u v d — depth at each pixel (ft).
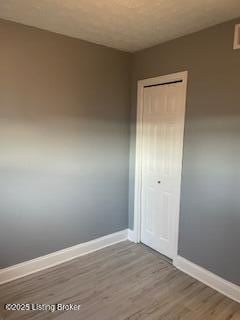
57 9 6.60
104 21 7.31
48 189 8.68
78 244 9.75
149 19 7.12
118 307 7.05
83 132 9.33
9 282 8.02
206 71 7.72
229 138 7.26
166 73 9.01
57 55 8.36
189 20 7.13
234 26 6.95
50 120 8.46
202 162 8.02
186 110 8.39
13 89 7.61
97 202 10.12
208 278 8.08
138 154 10.48
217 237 7.77
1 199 7.74
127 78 10.39
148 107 10.00
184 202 8.70
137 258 9.68
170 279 8.38
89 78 9.24
